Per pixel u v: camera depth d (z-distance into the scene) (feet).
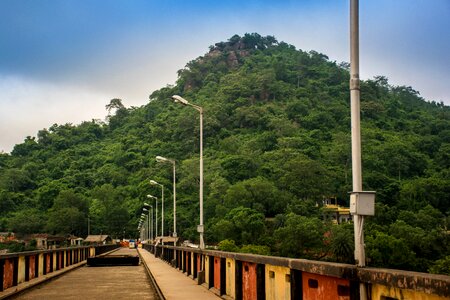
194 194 438.81
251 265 38.27
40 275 78.89
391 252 205.67
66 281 75.87
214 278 56.65
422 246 233.14
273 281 32.53
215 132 588.91
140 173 542.16
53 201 498.69
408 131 538.47
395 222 262.88
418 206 321.73
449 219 273.33
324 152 473.67
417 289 15.98
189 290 57.00
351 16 25.55
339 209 365.40
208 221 371.76
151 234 304.09
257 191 372.58
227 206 369.71
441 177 367.86
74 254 123.65
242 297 41.34
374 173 368.07
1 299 49.37
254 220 316.40
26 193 538.06
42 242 311.68
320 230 279.08
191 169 473.67
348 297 21.84
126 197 514.27
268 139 524.52
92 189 558.56
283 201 369.91
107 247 233.14
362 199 22.12
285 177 400.88
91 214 472.44
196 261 72.02
